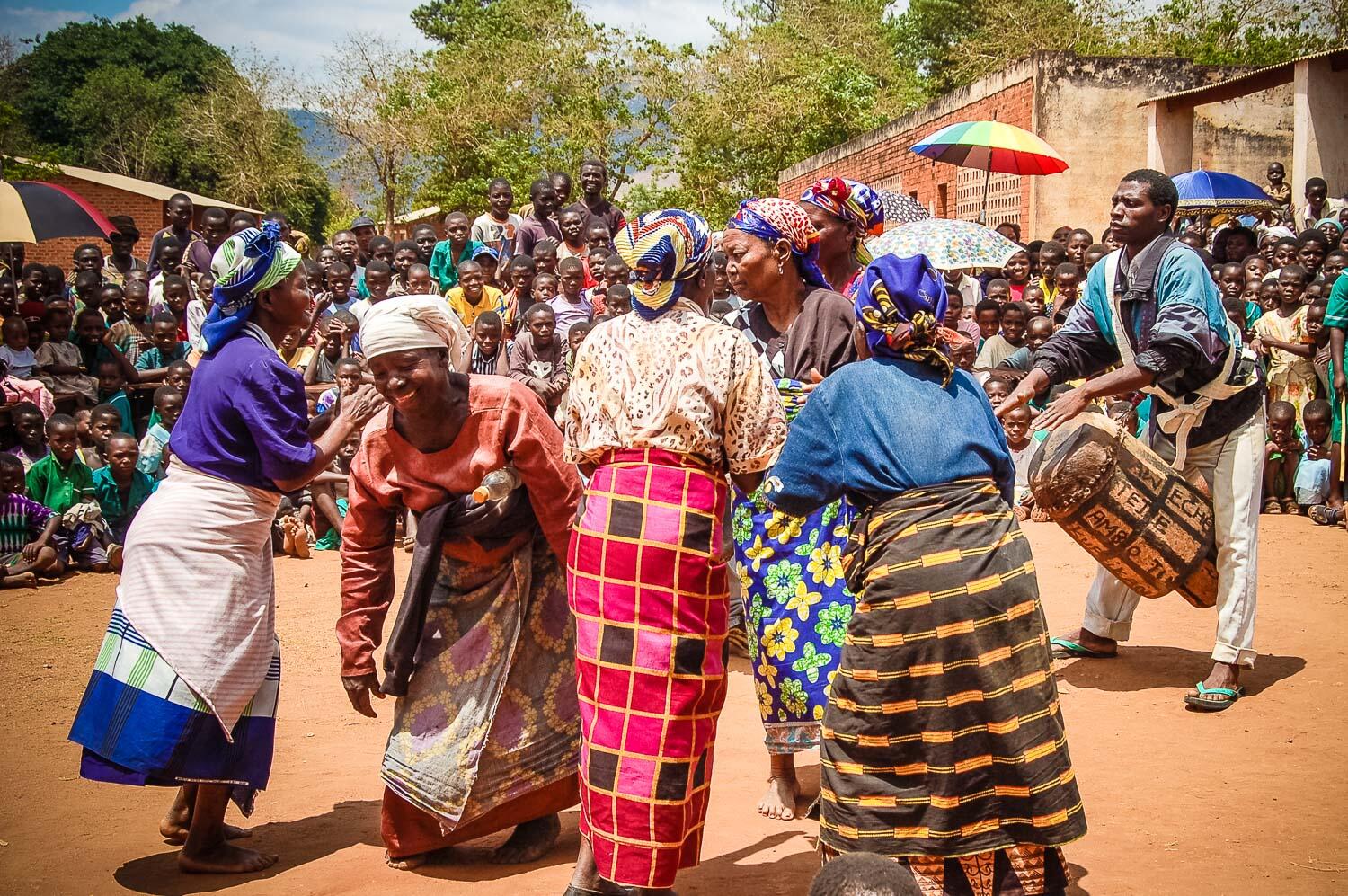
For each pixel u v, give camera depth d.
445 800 3.82
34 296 11.23
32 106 50.03
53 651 6.81
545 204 12.36
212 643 3.79
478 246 12.19
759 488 3.58
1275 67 15.09
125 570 3.87
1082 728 5.14
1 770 5.00
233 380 3.83
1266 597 7.06
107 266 13.76
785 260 4.40
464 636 3.90
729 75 33.22
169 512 3.84
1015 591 3.09
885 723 3.08
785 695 4.18
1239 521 5.31
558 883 3.79
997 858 3.10
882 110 33.66
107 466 9.29
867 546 3.21
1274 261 11.78
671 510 3.26
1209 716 5.20
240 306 3.95
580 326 9.48
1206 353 5.07
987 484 3.18
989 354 10.86
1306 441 9.73
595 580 3.29
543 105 35.22
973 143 12.23
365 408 3.91
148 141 47.66
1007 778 3.06
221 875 3.89
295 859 4.03
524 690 3.93
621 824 3.21
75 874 3.91
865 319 3.29
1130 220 5.31
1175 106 16.94
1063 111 17.11
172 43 55.34
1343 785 4.39
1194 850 3.88
